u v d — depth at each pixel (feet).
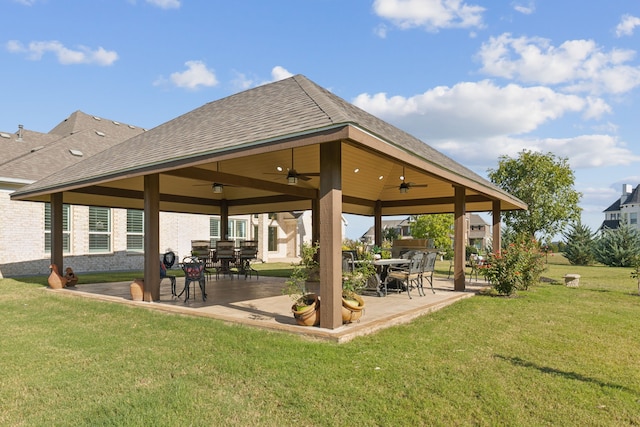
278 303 26.02
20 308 25.59
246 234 77.82
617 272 60.49
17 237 45.70
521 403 11.40
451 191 43.80
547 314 23.76
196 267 27.04
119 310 24.17
